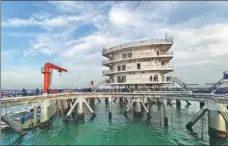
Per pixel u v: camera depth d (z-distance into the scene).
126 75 47.50
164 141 24.47
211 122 26.64
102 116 41.75
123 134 27.77
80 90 48.84
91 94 40.16
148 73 45.16
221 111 24.94
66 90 46.78
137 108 41.59
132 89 43.34
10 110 41.38
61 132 29.12
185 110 51.38
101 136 26.92
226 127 25.31
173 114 44.47
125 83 46.66
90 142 24.42
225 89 29.12
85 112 47.75
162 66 45.53
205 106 28.22
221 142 24.06
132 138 25.84
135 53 46.91
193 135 27.02
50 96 34.03
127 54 48.25
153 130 29.80
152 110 49.50
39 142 24.47
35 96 29.81
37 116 35.16
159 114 43.53
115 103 70.00
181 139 25.30
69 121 36.41
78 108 38.66
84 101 39.72
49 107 34.69
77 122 35.75
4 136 26.45
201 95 28.41
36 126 31.81
